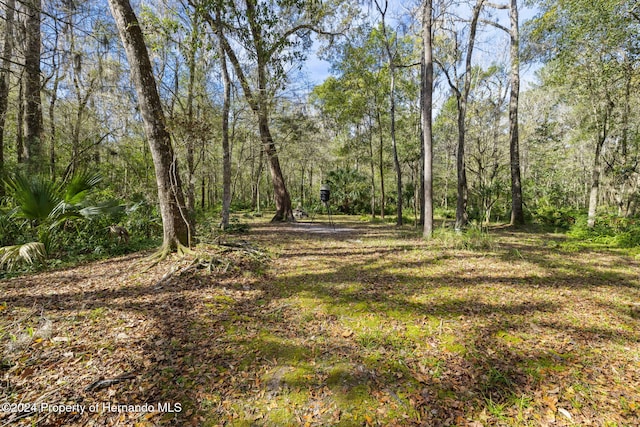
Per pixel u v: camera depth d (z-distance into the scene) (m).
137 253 6.30
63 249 6.33
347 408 2.18
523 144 19.77
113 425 1.96
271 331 3.26
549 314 3.64
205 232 7.23
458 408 2.16
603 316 3.59
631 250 7.36
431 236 9.06
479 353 2.81
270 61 8.70
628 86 10.02
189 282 4.47
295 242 8.50
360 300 4.09
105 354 2.67
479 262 6.12
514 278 5.05
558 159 20.22
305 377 2.50
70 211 5.76
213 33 8.75
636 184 12.41
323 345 2.99
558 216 13.61
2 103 8.64
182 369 2.55
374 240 9.01
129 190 11.83
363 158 21.67
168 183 5.43
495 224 14.13
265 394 2.32
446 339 3.07
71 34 10.01
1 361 2.46
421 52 14.34
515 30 12.39
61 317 3.27
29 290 4.06
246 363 2.68
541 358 2.74
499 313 3.67
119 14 4.98
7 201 6.82
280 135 15.77
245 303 3.97
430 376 2.52
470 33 10.48
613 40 8.24
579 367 2.60
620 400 2.21
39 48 9.06
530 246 8.05
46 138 10.54
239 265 5.30
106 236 7.25
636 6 7.21
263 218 17.53
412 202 24.91
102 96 11.57
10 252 4.71
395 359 2.75
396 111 18.58
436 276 5.17
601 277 5.14
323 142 22.05
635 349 2.89
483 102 14.80
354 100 16.08
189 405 2.17
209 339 3.04
